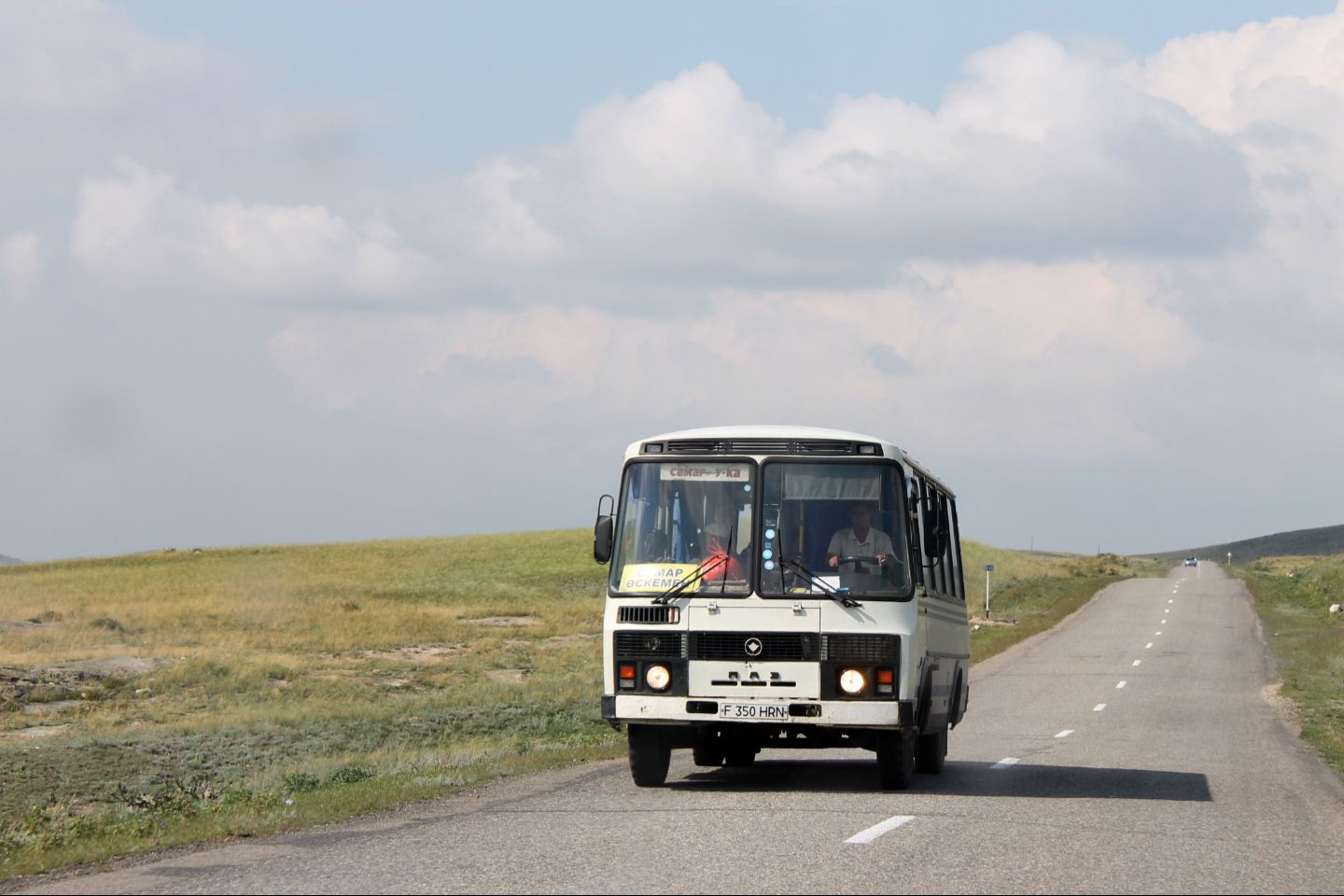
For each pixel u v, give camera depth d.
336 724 36.19
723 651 15.95
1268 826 14.55
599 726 33.34
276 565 120.19
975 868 11.15
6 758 29.27
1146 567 174.12
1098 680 46.31
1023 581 120.19
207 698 46.28
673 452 16.73
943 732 19.80
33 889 10.30
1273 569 164.75
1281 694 40.75
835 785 17.80
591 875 10.57
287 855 11.65
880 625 15.86
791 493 16.34
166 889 10.07
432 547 136.12
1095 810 15.44
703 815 14.20
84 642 63.00
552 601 96.06
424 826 13.47
